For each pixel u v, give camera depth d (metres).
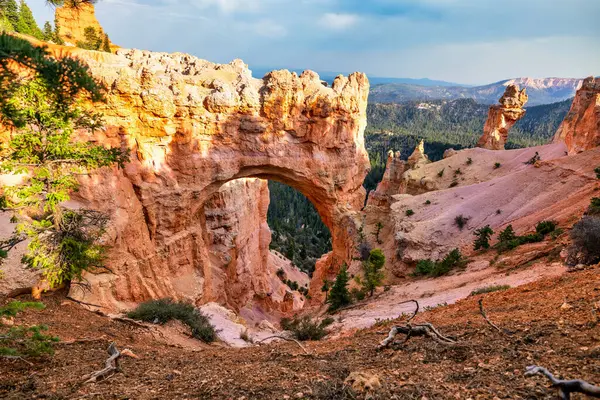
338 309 35.22
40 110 14.53
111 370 8.87
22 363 9.70
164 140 37.72
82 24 52.44
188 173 39.66
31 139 15.09
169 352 13.48
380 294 35.00
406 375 6.76
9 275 17.81
